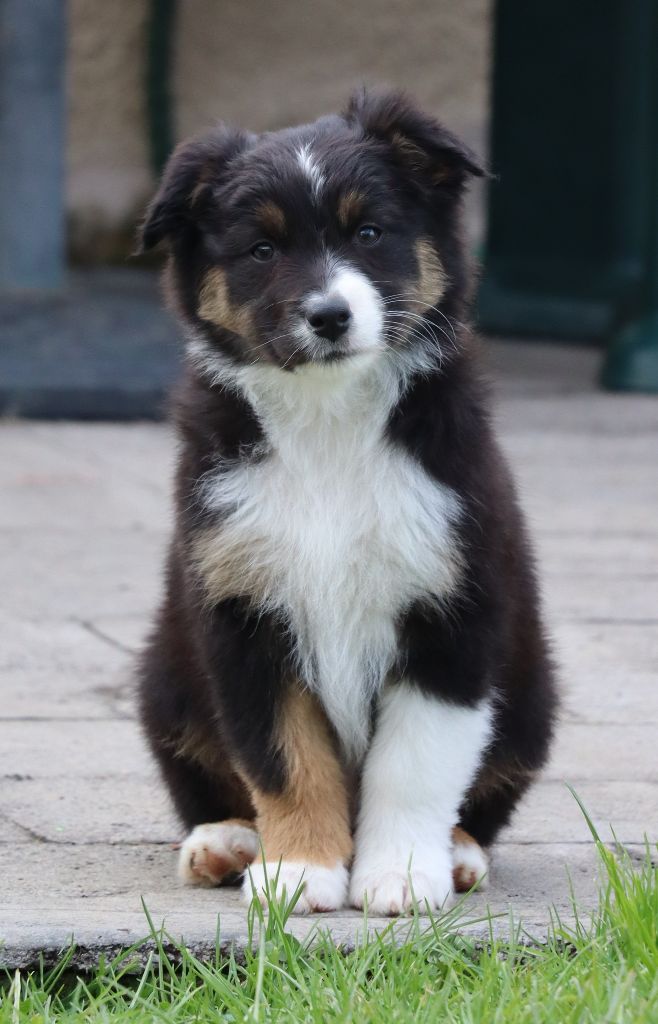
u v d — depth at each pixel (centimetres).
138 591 1087
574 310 2230
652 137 1784
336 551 610
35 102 1972
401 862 593
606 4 2195
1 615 1027
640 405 1784
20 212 2003
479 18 2538
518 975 494
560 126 2255
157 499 1352
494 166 2286
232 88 2598
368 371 625
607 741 792
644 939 500
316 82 2595
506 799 655
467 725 606
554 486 1388
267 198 638
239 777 636
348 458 620
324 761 621
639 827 673
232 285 646
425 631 605
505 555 619
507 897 590
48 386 1683
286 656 618
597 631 986
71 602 1058
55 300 1995
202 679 638
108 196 2561
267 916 549
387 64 2580
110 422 1692
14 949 521
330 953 512
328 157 643
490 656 607
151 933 520
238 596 616
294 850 600
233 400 636
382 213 641
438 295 652
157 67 2578
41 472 1445
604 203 2248
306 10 2583
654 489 1388
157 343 1827
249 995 489
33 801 708
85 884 608
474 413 628
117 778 741
